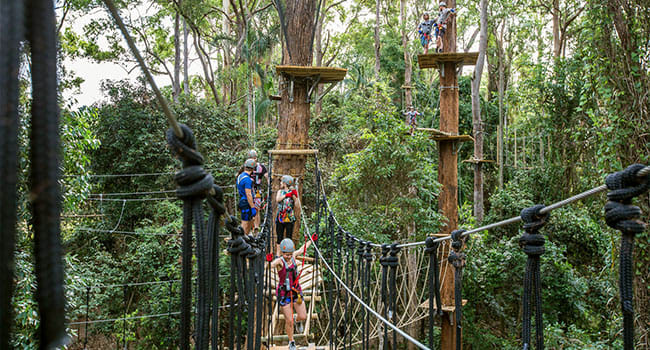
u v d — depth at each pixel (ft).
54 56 1.52
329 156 49.24
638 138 20.62
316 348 17.25
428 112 68.90
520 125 57.77
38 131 1.45
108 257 40.37
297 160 29.37
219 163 47.91
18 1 1.34
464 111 70.33
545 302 38.45
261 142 51.88
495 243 43.57
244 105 76.48
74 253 40.81
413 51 59.26
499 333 41.83
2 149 1.28
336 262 30.50
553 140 50.55
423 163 31.40
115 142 45.50
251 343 8.93
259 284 10.87
